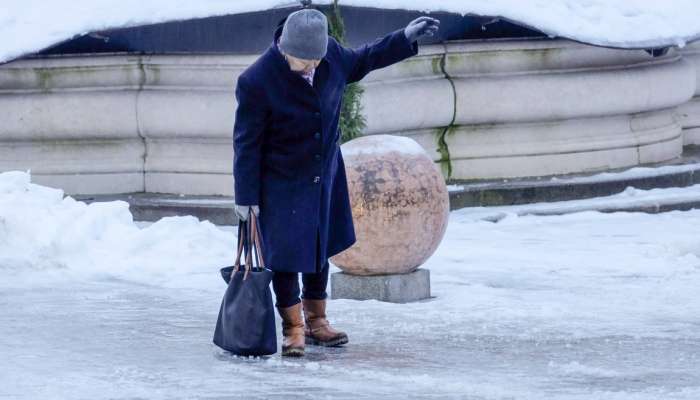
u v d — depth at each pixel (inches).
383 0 1111.0
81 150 1200.2
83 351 622.8
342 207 624.1
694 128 1480.1
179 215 1119.6
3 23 1176.2
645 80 1290.6
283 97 588.4
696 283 807.7
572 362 587.8
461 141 1240.8
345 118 1004.6
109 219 912.9
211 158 1163.3
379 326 680.4
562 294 773.3
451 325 682.2
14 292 784.9
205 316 713.0
